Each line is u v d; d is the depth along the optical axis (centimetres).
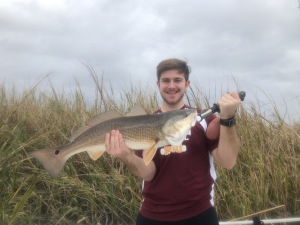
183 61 127
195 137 119
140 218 125
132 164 114
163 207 119
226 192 197
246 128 221
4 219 176
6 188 204
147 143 113
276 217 192
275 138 221
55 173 116
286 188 196
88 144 116
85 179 224
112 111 117
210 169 123
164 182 119
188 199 117
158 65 128
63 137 246
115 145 110
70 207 200
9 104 289
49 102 310
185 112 113
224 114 112
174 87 125
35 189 213
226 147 115
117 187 211
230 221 168
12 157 218
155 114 115
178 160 118
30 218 187
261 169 199
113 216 202
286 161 212
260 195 194
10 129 244
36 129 252
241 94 113
